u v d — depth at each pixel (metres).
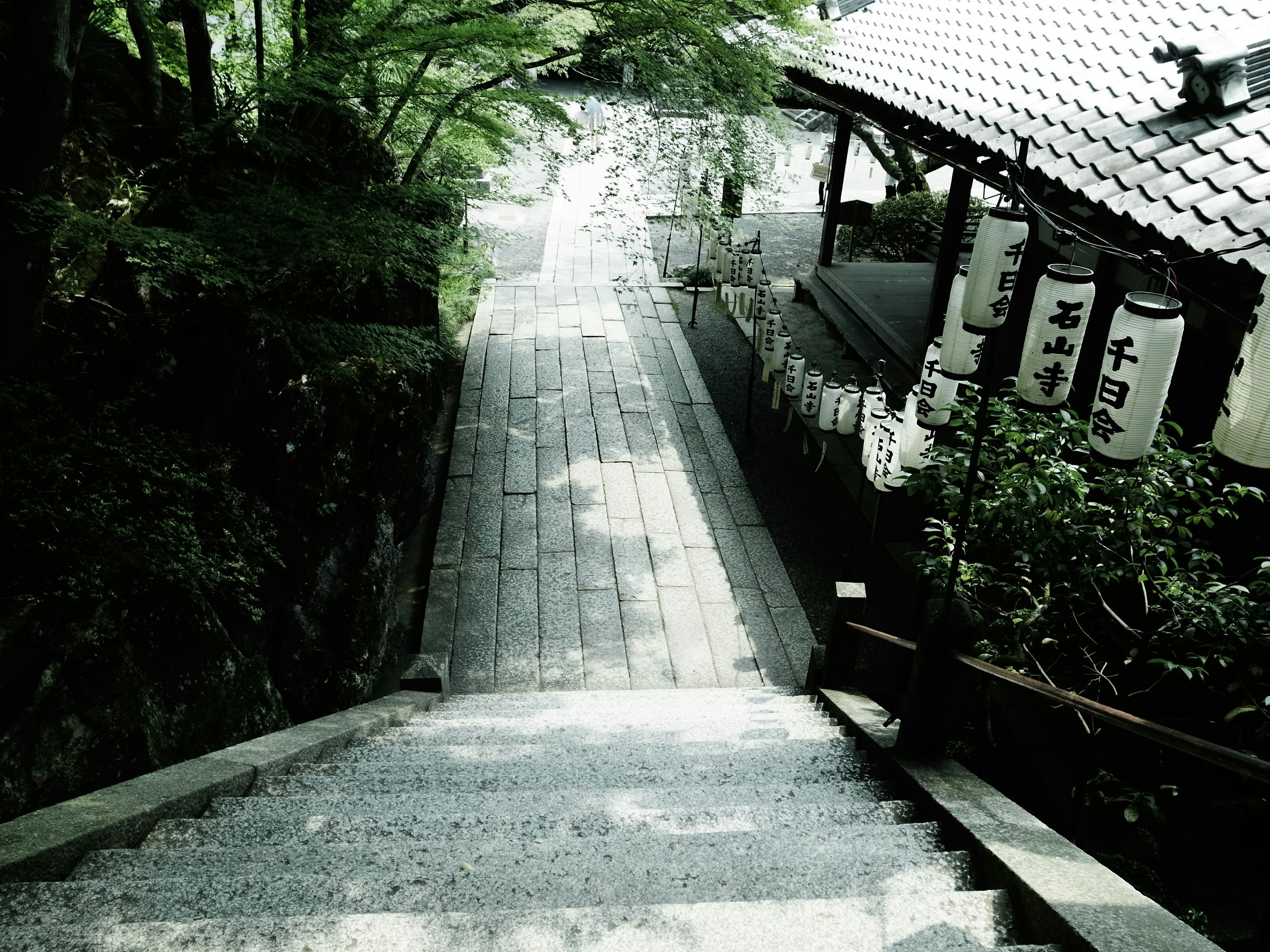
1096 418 3.66
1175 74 6.18
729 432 11.92
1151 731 2.80
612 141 10.02
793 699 6.93
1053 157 5.86
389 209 7.29
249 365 6.46
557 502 10.28
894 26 10.86
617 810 4.04
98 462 5.01
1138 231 4.88
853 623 6.47
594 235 18.92
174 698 5.13
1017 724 6.51
